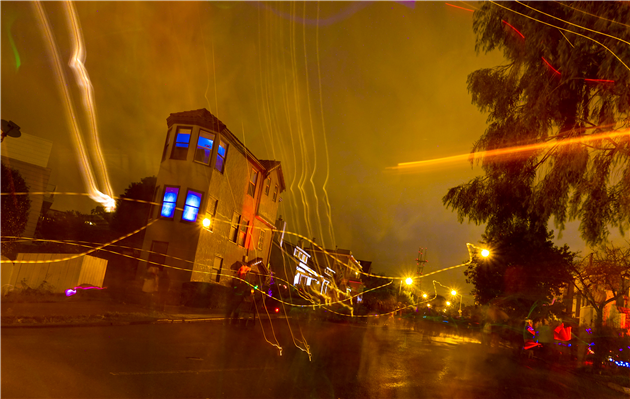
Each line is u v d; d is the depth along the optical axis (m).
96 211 30.42
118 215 30.03
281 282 35.19
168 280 20.62
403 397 7.44
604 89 8.64
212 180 25.47
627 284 19.62
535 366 15.21
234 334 13.31
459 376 10.59
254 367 8.39
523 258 20.09
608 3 7.62
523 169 10.70
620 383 13.26
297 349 11.77
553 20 8.79
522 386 10.23
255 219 32.69
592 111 9.37
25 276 14.62
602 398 10.16
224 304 22.19
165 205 24.58
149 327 12.16
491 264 21.20
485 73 11.14
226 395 6.08
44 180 22.48
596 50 8.17
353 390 7.47
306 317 27.08
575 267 20.12
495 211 11.34
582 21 7.92
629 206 8.47
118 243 28.34
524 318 20.20
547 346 17.91
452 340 24.77
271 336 14.08
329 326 22.97
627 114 8.66
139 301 17.17
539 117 9.55
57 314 11.05
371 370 9.86
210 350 9.69
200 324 14.88
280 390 6.81
